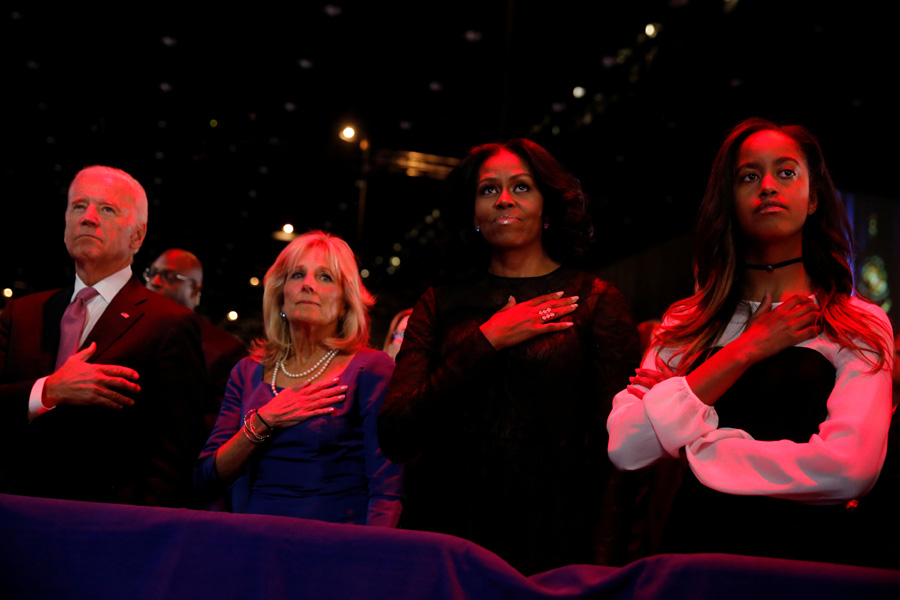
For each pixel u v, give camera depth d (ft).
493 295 6.02
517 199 6.18
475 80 20.77
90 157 24.00
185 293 13.21
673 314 5.51
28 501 3.64
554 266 6.37
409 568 3.23
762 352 4.55
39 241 24.99
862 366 4.47
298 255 7.38
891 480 5.16
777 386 4.67
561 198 6.32
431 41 19.26
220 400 10.12
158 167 24.61
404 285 29.89
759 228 5.02
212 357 10.43
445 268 6.82
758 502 4.58
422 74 20.66
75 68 20.94
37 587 3.49
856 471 4.10
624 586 3.07
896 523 4.98
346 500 6.56
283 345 7.35
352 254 7.59
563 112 21.48
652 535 5.80
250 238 26.63
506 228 6.12
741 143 5.32
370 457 6.58
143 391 7.36
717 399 4.80
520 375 5.54
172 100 22.24
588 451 5.44
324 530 3.36
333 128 23.41
